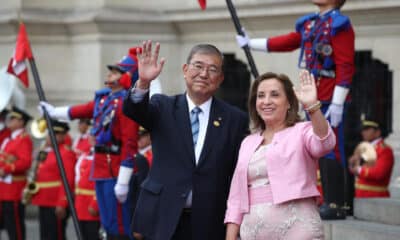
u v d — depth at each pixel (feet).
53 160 95.09
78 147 95.09
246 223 48.49
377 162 82.12
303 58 66.59
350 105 93.56
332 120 62.13
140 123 52.39
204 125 52.85
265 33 101.55
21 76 81.05
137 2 112.16
